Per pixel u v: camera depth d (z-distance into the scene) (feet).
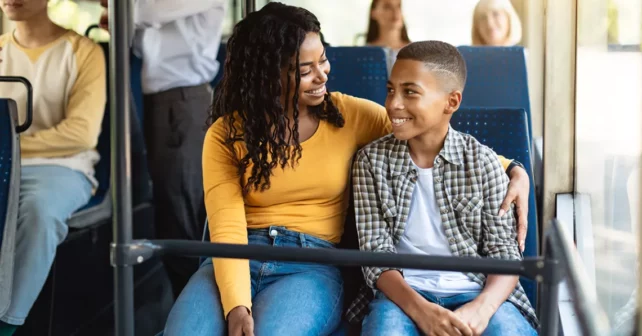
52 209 8.43
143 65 10.33
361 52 7.79
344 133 6.29
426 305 5.43
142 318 10.09
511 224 5.86
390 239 5.94
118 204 4.60
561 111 7.75
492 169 5.86
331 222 6.24
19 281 8.04
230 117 6.10
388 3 13.82
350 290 6.40
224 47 11.20
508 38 12.57
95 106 9.62
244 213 6.07
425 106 5.65
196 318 5.53
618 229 5.96
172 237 10.97
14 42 9.77
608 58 6.54
